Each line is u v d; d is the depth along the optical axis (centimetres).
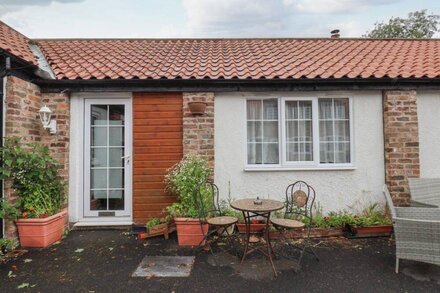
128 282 342
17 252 430
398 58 656
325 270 370
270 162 571
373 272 363
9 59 430
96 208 559
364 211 556
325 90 554
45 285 335
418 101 562
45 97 532
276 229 481
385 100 553
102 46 742
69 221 545
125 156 559
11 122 449
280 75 546
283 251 434
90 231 532
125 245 462
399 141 547
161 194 552
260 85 546
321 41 834
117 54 678
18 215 447
